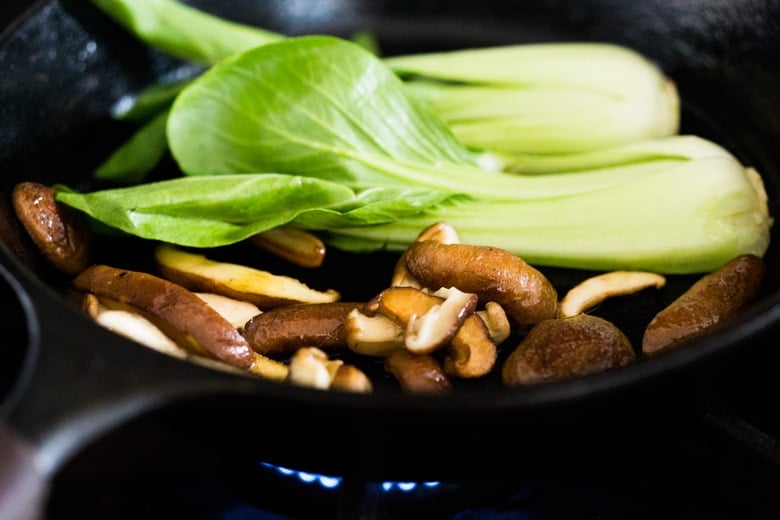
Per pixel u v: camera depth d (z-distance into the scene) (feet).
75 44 1.36
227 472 1.16
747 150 1.35
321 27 1.52
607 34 1.48
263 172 1.26
